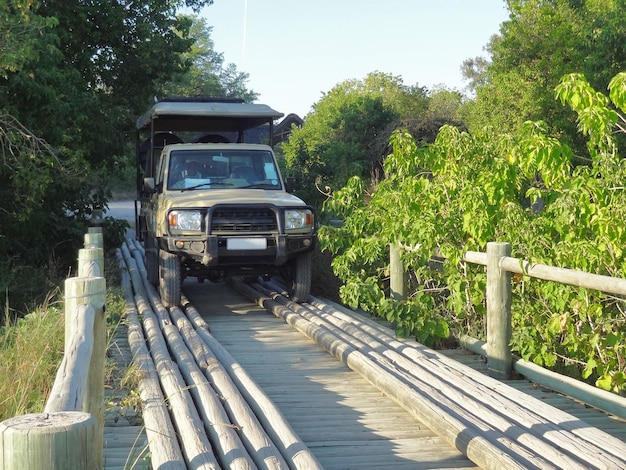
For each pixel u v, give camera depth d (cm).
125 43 2073
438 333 868
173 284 1088
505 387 666
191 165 1187
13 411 567
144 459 498
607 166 784
